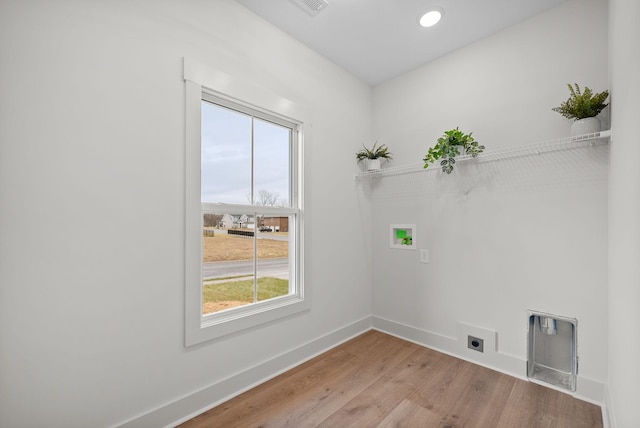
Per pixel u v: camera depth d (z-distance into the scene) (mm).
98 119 1342
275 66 2109
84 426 1302
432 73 2543
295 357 2209
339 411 1670
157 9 1537
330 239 2533
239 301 1954
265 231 2125
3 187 1126
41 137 1203
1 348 1127
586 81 1784
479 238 2227
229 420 1594
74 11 1287
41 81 1205
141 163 1470
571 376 1817
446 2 1892
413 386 1912
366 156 2787
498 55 2158
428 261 2525
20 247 1159
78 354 1289
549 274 1910
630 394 1003
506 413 1642
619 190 1264
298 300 2256
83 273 1301
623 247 1166
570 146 1835
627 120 1064
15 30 1154
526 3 1892
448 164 2232
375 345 2543
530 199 1991
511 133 2080
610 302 1583
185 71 1621
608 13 1699
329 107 2533
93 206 1326
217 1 1785
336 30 2168
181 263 1608
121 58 1412
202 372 1691
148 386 1487
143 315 1473
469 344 2258
